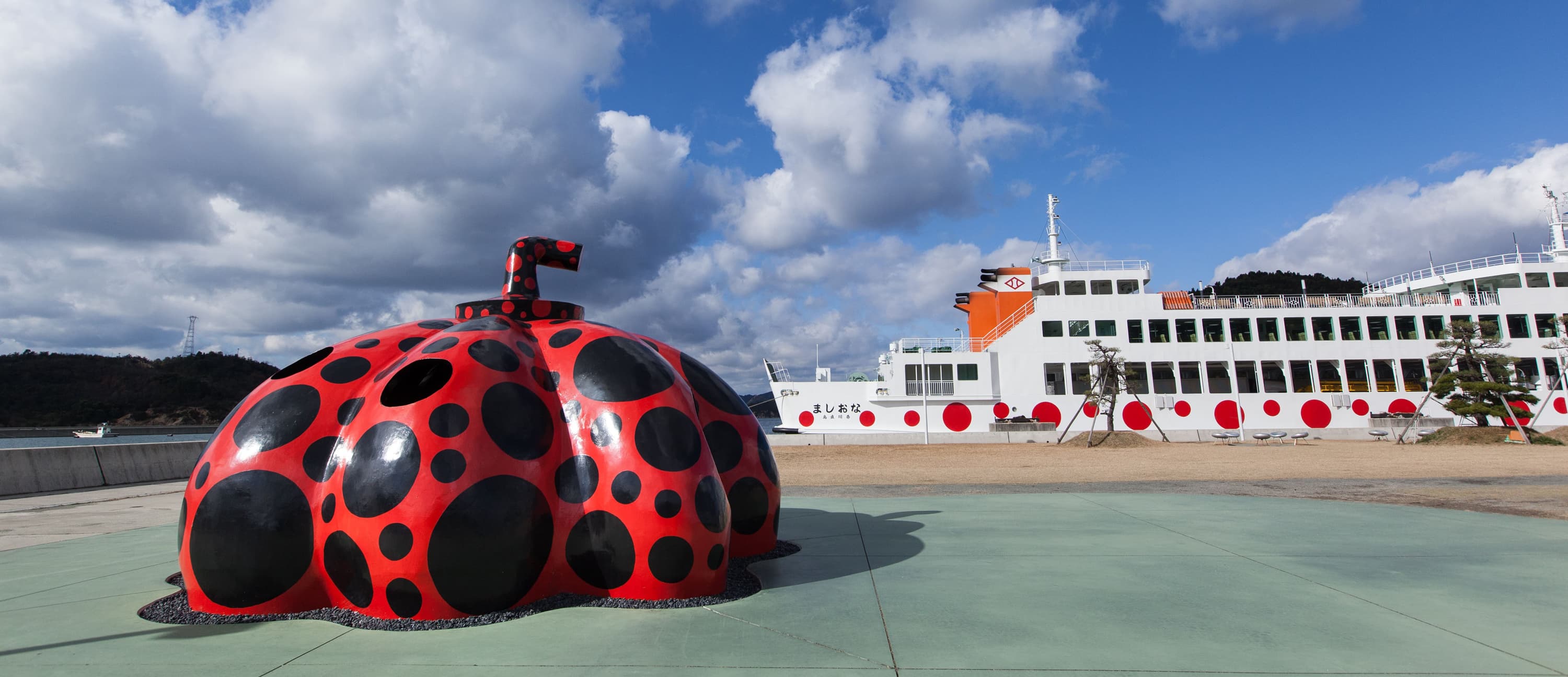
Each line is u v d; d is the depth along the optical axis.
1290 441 42.09
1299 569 7.36
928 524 10.64
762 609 5.88
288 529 5.59
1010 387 45.47
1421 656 4.68
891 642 5.01
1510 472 20.59
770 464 8.20
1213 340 47.88
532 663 4.57
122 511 14.46
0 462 17.27
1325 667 4.47
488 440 5.67
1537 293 47.31
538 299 7.65
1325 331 47.19
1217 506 12.61
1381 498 14.04
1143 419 44.78
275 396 6.11
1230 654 4.73
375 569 5.36
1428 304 48.34
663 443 6.07
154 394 97.50
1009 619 5.58
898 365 45.41
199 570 5.61
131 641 5.06
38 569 7.99
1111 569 7.43
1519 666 4.47
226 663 4.61
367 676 4.37
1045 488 16.70
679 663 4.57
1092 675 4.35
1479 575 7.07
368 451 5.58
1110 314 46.59
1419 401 45.00
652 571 5.85
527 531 5.65
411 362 6.02
